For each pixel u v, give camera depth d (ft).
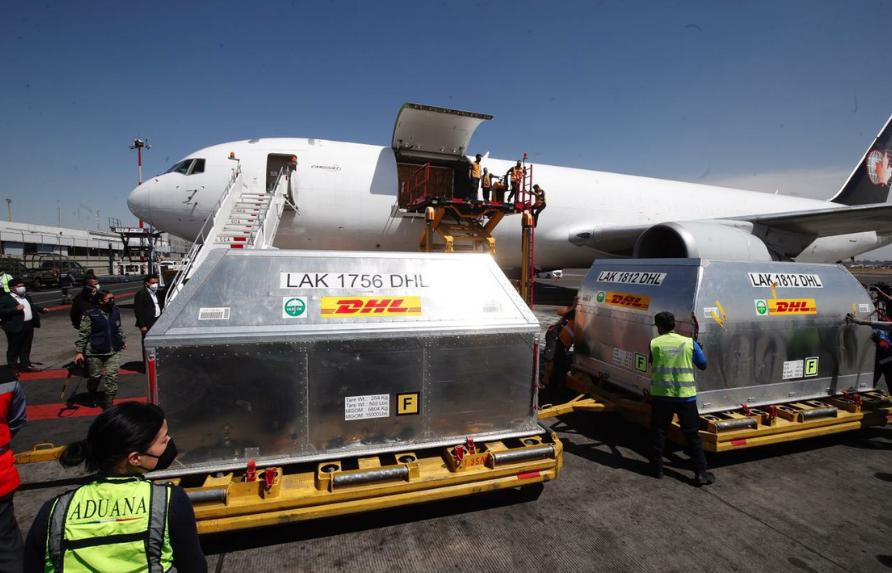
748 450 14.98
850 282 16.47
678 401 12.34
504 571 8.81
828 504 11.57
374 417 10.34
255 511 8.95
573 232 47.16
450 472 10.39
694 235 27.81
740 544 9.83
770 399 14.80
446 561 9.08
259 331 9.48
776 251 35.35
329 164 37.63
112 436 4.55
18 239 139.03
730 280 14.29
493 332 11.16
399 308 10.82
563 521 10.62
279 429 9.70
